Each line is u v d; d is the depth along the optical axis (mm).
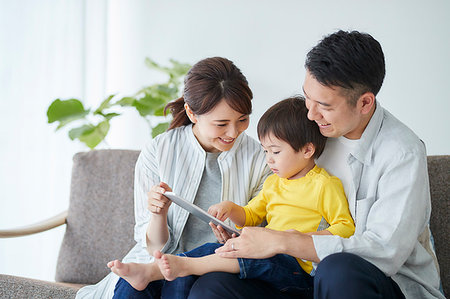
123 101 2217
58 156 2447
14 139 2357
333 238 1128
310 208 1310
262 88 2430
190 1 2523
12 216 2361
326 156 1382
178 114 1564
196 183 1495
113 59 2641
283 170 1338
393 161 1203
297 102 1353
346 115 1187
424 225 1229
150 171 1534
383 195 1181
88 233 1810
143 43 2607
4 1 2332
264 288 1201
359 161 1278
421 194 1175
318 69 1152
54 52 2432
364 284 1007
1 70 2328
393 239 1124
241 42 2453
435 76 2211
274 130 1315
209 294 1105
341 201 1274
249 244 1153
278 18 2396
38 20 2398
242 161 1527
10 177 2355
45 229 1761
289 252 1130
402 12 2234
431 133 2225
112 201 1806
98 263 1781
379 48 1189
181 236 1491
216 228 1307
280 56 2400
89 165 1859
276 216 1356
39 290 1494
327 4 2326
